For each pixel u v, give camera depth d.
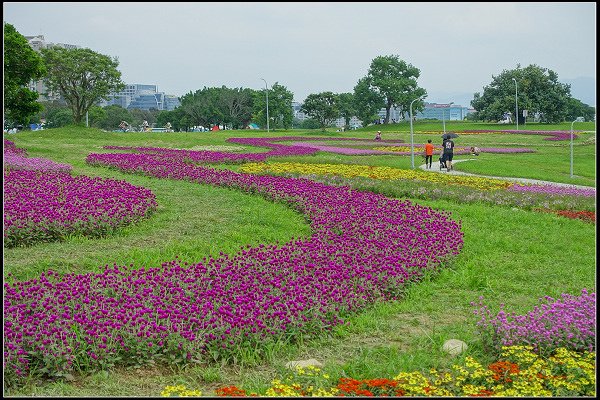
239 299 7.98
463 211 16.52
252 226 13.38
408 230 13.09
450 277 10.87
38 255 10.54
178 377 6.45
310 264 9.95
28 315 7.36
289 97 82.94
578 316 7.38
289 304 7.94
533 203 18.44
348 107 95.25
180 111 96.00
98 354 6.57
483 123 83.19
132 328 6.96
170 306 7.84
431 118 105.31
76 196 13.91
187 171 20.09
